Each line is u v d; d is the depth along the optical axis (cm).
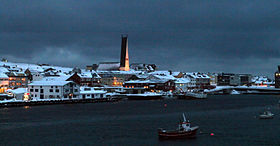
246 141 6284
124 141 6250
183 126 6819
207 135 6806
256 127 7725
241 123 8344
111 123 8275
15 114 9969
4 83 16850
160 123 8294
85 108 12212
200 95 19400
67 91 15250
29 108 11906
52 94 15000
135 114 10262
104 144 6022
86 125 7950
